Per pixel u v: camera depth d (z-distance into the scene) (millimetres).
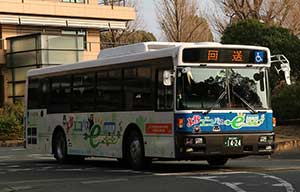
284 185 13766
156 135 17438
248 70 17500
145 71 17953
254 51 17547
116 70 19234
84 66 20906
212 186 13883
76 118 21391
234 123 17047
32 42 44250
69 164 22328
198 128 16672
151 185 14414
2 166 21719
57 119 22609
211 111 16828
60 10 49031
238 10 51562
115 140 19281
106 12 50969
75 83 21469
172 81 16781
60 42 44438
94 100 20359
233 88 17203
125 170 18656
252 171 17172
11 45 46000
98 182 15477
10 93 45969
